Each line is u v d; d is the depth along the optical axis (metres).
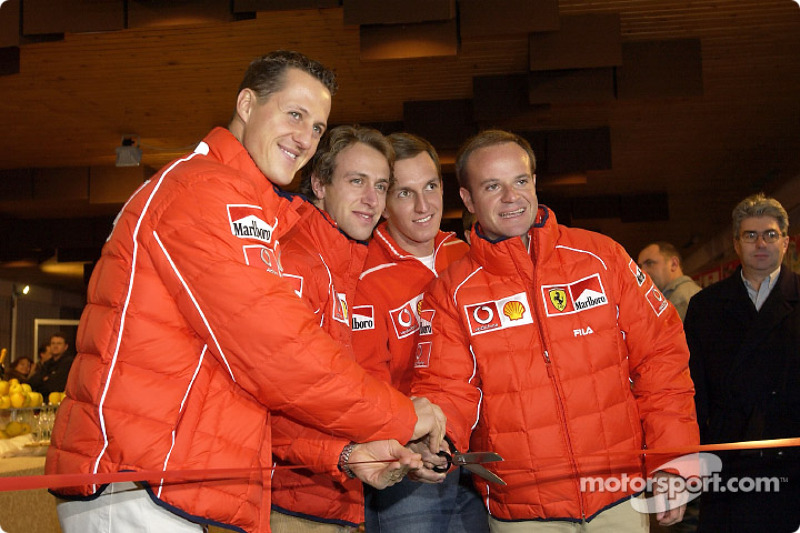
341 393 1.25
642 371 1.84
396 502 1.90
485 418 1.78
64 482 1.06
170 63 5.96
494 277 1.84
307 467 1.40
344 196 1.90
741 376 2.23
